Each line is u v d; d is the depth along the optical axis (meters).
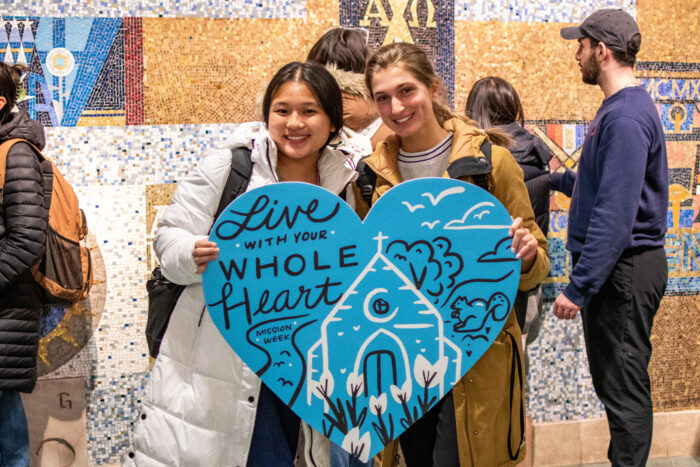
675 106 3.46
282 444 1.92
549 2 3.35
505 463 1.95
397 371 1.85
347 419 1.84
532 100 3.37
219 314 1.79
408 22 3.28
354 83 2.53
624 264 2.68
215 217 1.90
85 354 3.16
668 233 3.49
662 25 3.43
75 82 3.12
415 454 1.99
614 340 2.71
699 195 3.50
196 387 1.88
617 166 2.54
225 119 3.21
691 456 3.49
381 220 1.82
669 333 3.50
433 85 1.93
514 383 1.96
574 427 3.41
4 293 2.50
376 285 1.83
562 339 3.41
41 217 2.46
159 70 3.16
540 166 2.76
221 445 1.87
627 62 2.73
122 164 3.16
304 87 1.83
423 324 1.85
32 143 2.58
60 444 3.15
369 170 2.03
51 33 3.10
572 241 2.86
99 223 3.16
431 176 1.98
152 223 3.19
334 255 1.82
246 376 1.85
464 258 1.84
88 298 3.15
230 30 3.19
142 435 1.92
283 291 1.81
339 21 3.23
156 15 3.15
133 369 3.19
